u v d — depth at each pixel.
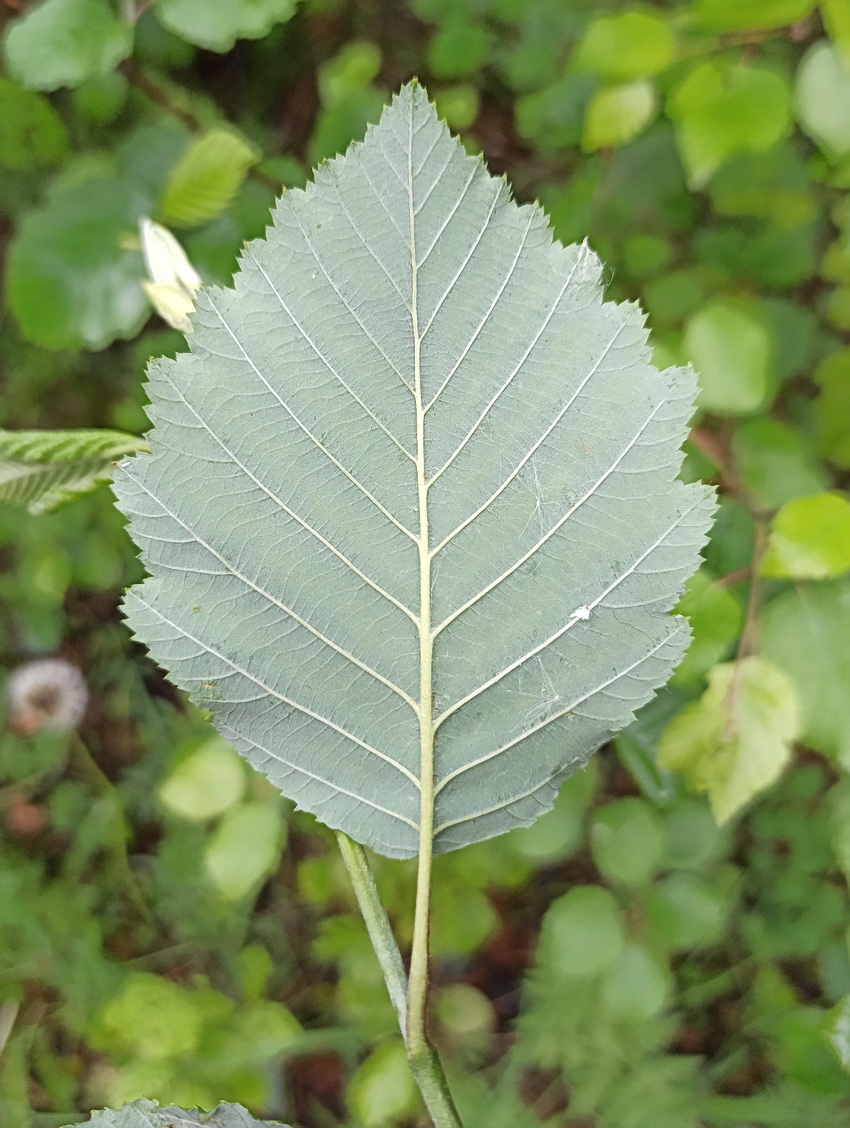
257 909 0.40
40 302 0.26
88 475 0.17
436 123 0.14
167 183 0.26
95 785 0.41
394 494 0.15
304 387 0.14
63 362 0.37
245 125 0.37
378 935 0.15
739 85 0.20
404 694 0.15
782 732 0.21
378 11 0.36
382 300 0.14
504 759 0.15
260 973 0.37
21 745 0.41
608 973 0.27
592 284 0.14
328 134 0.27
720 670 0.21
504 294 0.14
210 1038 0.31
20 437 0.16
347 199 0.14
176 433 0.14
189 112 0.33
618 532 0.14
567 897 0.28
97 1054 0.39
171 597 0.15
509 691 0.15
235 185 0.25
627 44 0.22
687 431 0.14
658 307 0.27
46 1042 0.39
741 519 0.23
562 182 0.34
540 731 0.15
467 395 0.14
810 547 0.20
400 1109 0.29
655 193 0.28
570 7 0.32
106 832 0.40
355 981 0.33
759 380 0.21
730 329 0.21
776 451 0.23
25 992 0.39
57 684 0.41
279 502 0.14
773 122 0.20
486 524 0.15
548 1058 0.34
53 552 0.38
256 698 0.15
